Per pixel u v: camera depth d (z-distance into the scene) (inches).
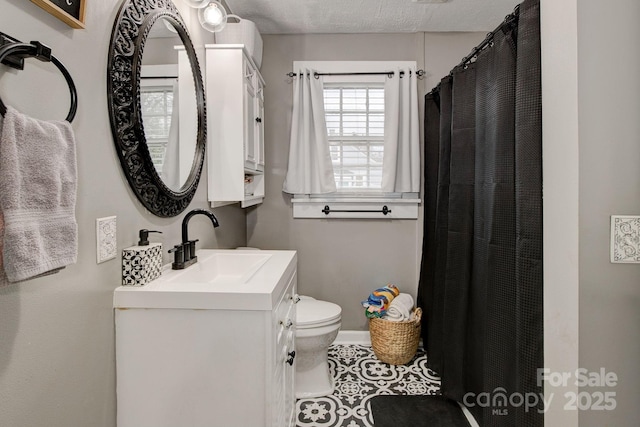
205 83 76.7
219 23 69.2
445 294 82.4
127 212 47.2
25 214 26.0
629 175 41.2
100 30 41.0
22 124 26.1
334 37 113.2
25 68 30.5
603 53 40.9
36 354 32.1
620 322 41.7
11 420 29.5
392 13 100.2
